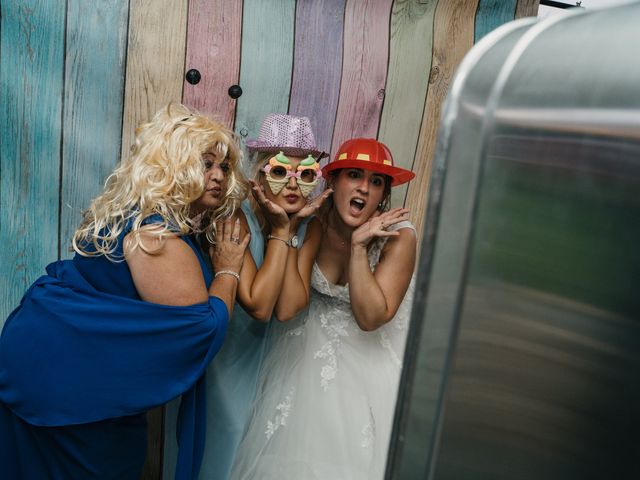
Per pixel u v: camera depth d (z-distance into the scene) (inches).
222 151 55.1
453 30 71.4
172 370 50.8
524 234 22.4
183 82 65.3
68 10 60.9
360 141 60.8
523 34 23.6
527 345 23.0
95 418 49.3
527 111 22.0
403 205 74.6
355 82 69.9
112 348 49.1
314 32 67.9
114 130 64.3
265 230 65.2
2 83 60.1
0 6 58.8
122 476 54.1
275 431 60.6
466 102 22.4
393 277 62.1
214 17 65.0
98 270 51.2
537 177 21.9
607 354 21.4
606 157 20.3
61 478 51.1
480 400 23.7
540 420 23.5
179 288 50.2
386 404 61.8
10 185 62.0
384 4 69.0
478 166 22.4
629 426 21.0
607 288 21.0
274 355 66.0
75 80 62.2
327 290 64.9
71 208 64.3
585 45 21.4
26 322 49.8
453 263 22.6
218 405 64.8
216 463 65.0
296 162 59.7
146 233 49.8
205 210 57.1
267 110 68.4
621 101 19.9
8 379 49.5
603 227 20.8
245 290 58.3
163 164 51.5
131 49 63.3
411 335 22.9
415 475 24.0
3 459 51.5
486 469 24.3
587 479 22.5
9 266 63.1
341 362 63.4
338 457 57.9
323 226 66.7
